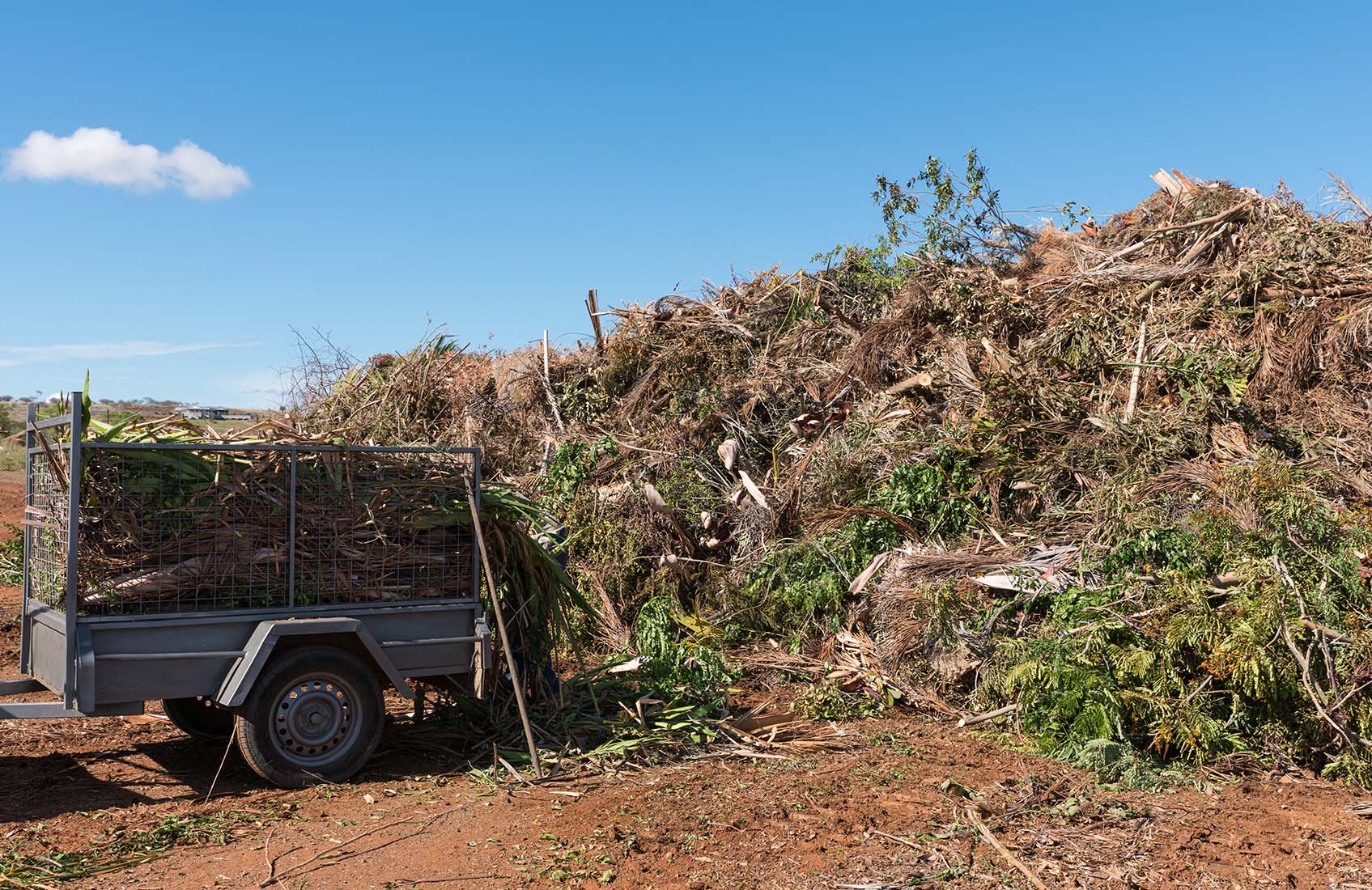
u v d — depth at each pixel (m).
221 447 6.23
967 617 8.52
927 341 13.12
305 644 6.41
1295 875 4.89
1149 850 5.23
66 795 6.11
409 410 15.87
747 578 10.77
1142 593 7.78
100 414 6.76
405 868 4.97
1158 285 12.73
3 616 11.70
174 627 6.09
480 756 6.91
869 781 6.44
